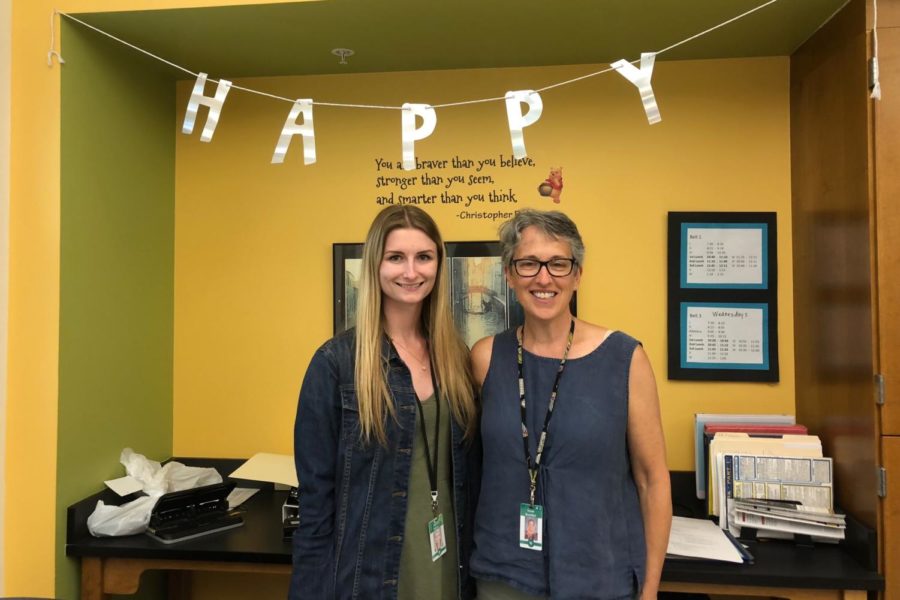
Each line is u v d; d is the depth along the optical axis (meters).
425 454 1.28
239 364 2.18
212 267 2.19
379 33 1.81
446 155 2.11
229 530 1.73
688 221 2.01
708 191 2.03
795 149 1.96
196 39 1.85
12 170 1.67
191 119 1.52
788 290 1.99
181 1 1.65
